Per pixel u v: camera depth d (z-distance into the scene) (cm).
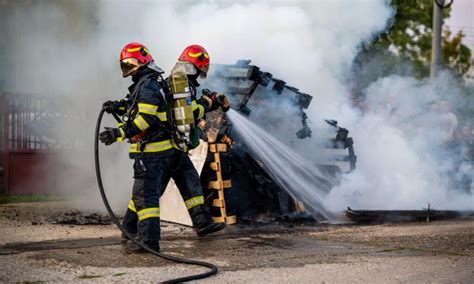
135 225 575
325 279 436
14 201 961
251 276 444
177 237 619
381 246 565
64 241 589
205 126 679
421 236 623
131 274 448
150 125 518
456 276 449
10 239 600
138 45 532
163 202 720
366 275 448
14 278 434
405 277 445
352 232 654
